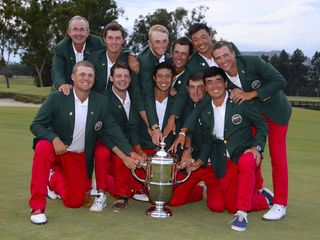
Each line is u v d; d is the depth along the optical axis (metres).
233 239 4.06
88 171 5.08
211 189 5.19
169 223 4.53
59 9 48.69
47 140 4.64
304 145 11.36
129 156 4.95
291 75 99.12
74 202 4.95
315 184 6.55
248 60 5.01
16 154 8.25
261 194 5.30
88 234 4.04
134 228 4.29
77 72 4.69
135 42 72.56
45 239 3.86
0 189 5.61
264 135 4.83
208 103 5.07
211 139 5.10
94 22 54.22
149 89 5.38
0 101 35.12
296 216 4.94
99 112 4.91
